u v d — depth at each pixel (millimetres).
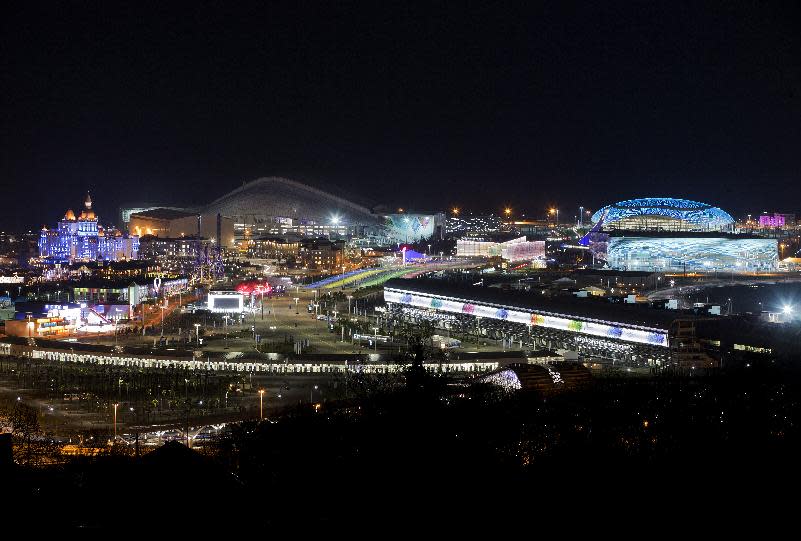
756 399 181250
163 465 112125
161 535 98688
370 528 118125
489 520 121500
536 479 135375
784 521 124750
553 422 158875
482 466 135250
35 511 104562
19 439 180125
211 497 106562
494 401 166750
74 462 143125
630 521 123062
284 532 113438
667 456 146875
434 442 139250
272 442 149250
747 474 140625
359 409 163625
